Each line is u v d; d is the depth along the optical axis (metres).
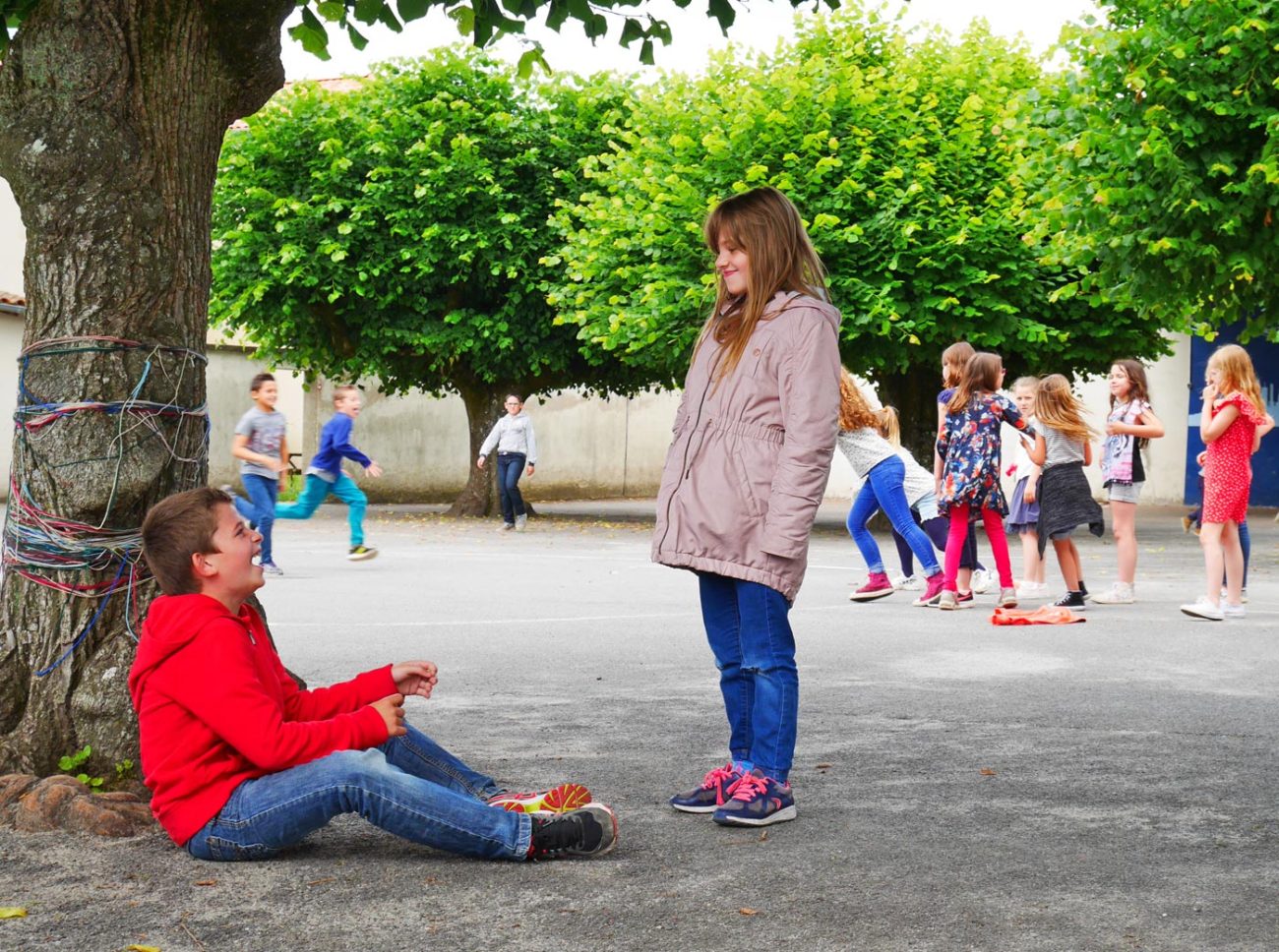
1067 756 4.85
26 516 4.14
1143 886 3.32
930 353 17.64
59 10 4.07
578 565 13.41
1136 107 13.53
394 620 8.88
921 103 18.27
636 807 4.10
